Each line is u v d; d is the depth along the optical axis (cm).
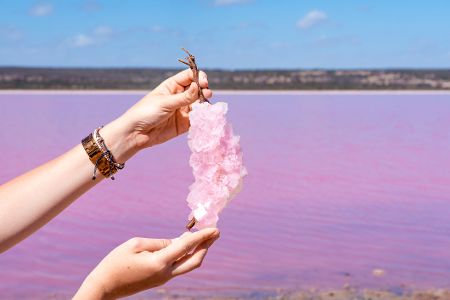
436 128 2059
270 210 862
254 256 640
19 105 3016
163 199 925
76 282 570
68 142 1570
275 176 1132
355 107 3103
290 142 1633
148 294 524
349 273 593
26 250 657
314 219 814
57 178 159
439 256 652
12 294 530
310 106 3145
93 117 2275
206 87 168
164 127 173
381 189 1027
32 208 155
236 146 154
